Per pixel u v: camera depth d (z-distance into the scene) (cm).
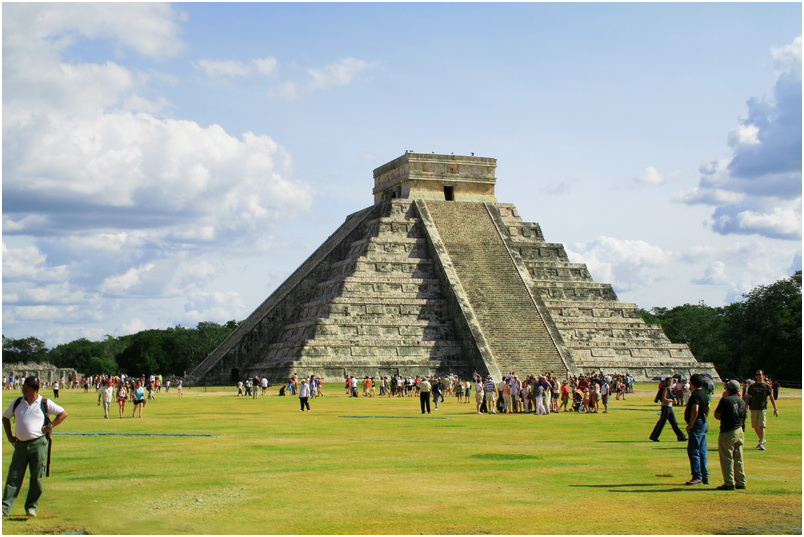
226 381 11338
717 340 15350
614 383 8512
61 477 2514
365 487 2356
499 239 11462
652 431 3869
